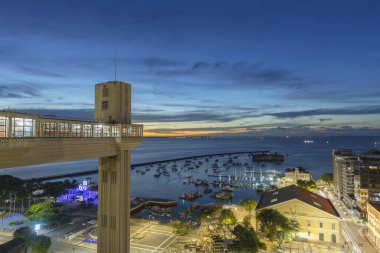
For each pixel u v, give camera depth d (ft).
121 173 218.38
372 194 490.90
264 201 438.81
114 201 218.79
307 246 347.56
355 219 477.36
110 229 220.23
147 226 442.91
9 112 135.13
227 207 583.17
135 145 232.32
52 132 161.07
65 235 390.83
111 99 225.15
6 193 542.16
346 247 344.49
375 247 349.41
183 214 578.25
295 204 375.66
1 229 412.57
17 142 136.67
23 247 266.16
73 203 632.38
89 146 186.60
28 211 438.40
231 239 351.05
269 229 333.83
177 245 361.30
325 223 362.94
